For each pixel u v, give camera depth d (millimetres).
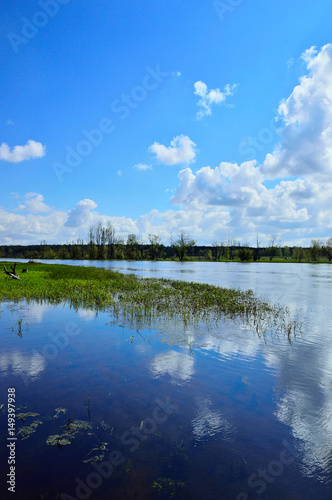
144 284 23812
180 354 7930
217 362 7426
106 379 6336
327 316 13203
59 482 3520
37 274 30594
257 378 6535
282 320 12234
